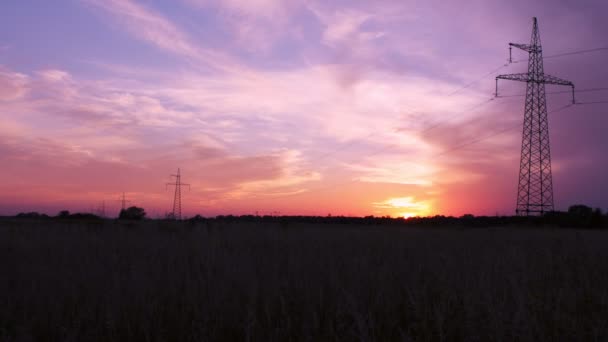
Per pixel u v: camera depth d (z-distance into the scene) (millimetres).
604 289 7988
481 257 11375
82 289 8602
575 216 43469
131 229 21656
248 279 8719
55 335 6426
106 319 6676
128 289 8156
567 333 5930
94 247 14586
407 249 15281
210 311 6910
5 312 7152
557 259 11992
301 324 6430
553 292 7918
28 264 11297
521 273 9125
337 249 15000
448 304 6820
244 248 15031
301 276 9180
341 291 7676
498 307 6367
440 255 11930
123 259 11703
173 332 6488
